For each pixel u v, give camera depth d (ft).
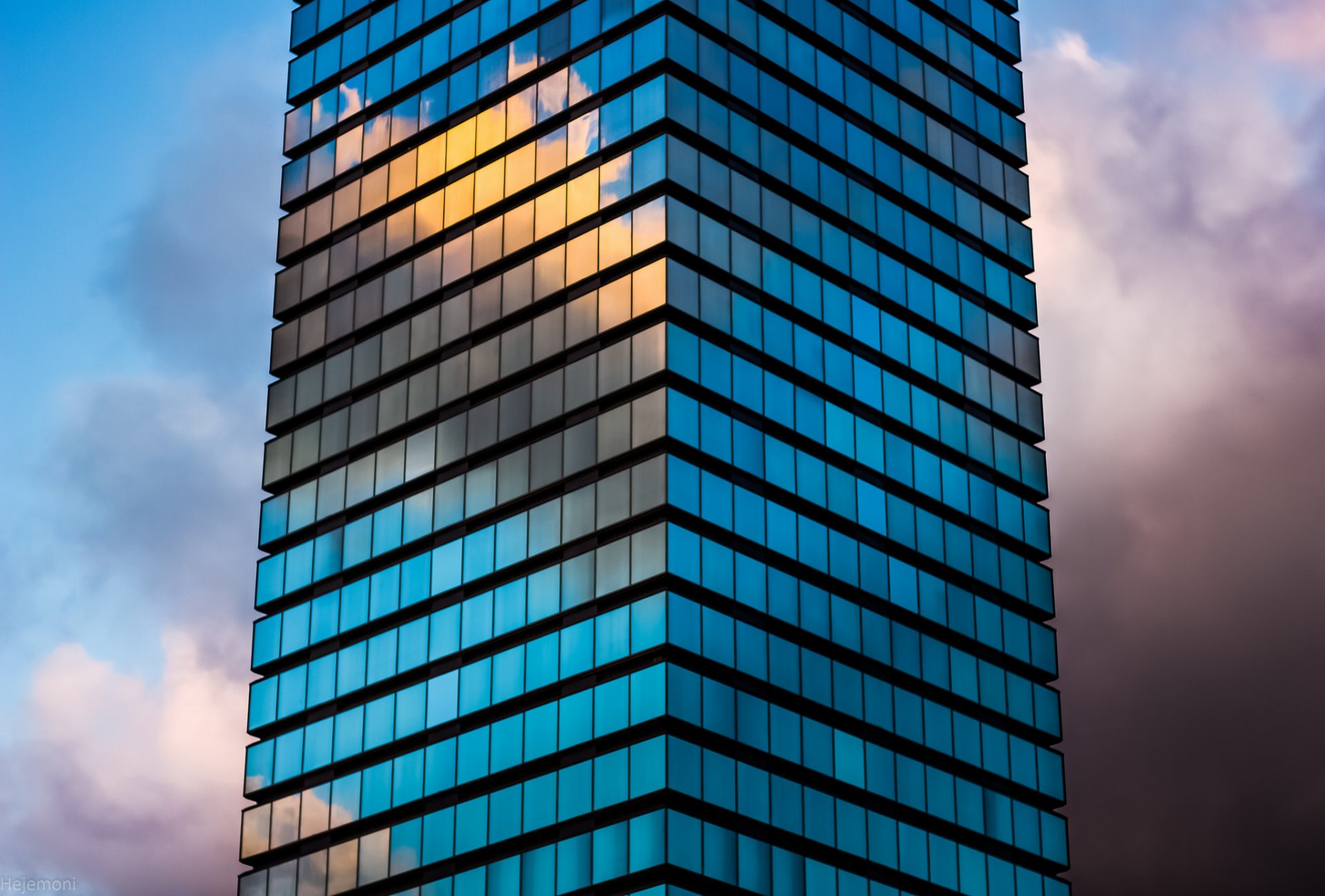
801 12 425.28
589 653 360.28
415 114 436.76
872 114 433.48
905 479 411.34
